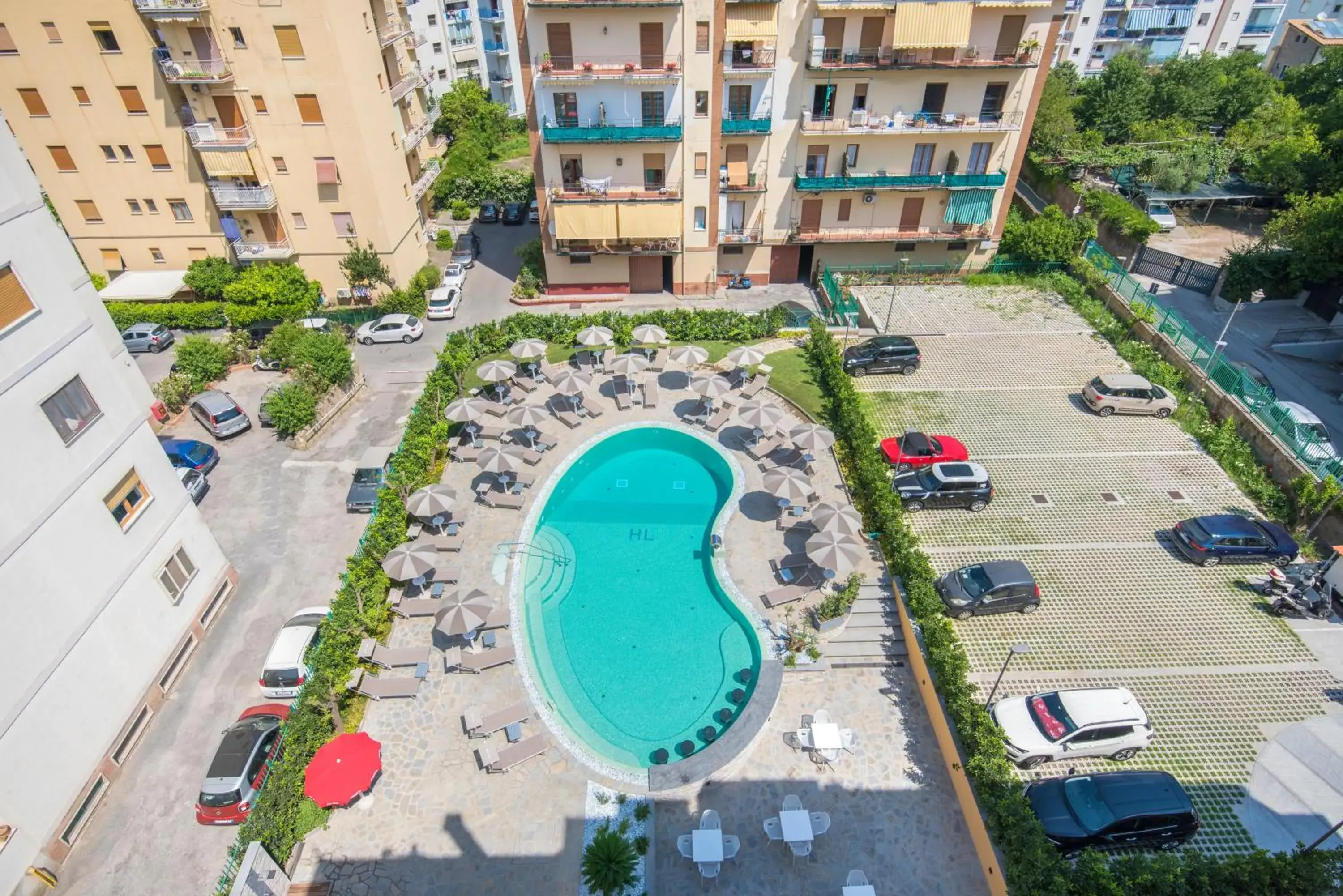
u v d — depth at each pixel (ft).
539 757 64.13
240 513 91.97
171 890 55.77
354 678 67.97
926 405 106.32
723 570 81.20
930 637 68.03
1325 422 101.76
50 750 56.18
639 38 115.55
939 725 64.90
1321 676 69.10
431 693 69.41
